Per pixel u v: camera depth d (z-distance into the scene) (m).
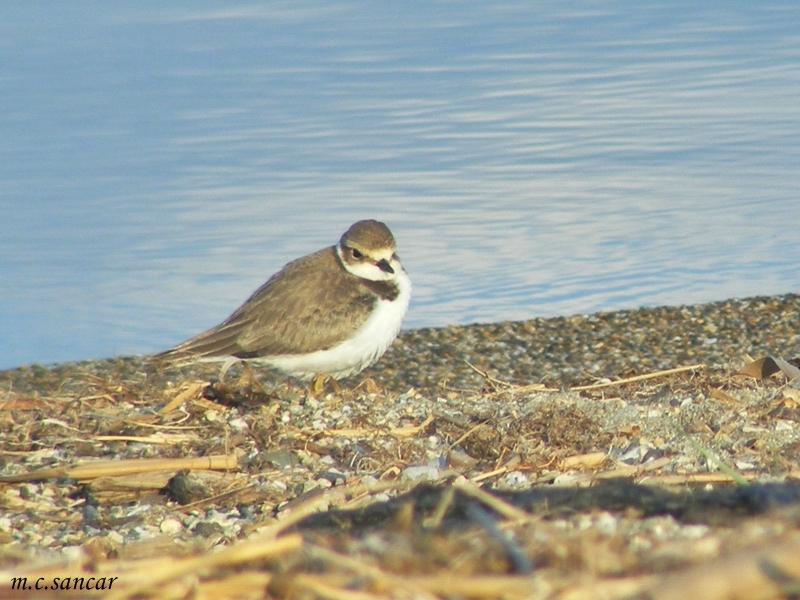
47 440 8.79
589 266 15.95
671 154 19.53
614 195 18.08
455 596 3.75
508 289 15.37
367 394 10.26
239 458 8.40
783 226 17.03
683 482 7.34
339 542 4.63
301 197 17.62
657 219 17.31
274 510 7.43
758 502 5.10
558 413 8.83
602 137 20.28
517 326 14.41
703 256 16.23
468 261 16.08
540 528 4.42
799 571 3.24
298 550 4.23
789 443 8.24
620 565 3.96
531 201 17.78
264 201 17.52
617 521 4.85
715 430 8.63
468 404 9.65
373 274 11.20
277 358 11.00
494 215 17.36
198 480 7.82
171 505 7.67
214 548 6.70
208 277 15.23
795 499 5.11
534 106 21.73
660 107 21.59
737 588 3.28
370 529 5.15
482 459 8.28
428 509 5.53
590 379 10.86
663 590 3.34
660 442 8.45
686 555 3.97
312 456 8.48
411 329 14.38
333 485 7.86
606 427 8.71
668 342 13.83
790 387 9.55
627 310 14.77
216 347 11.02
